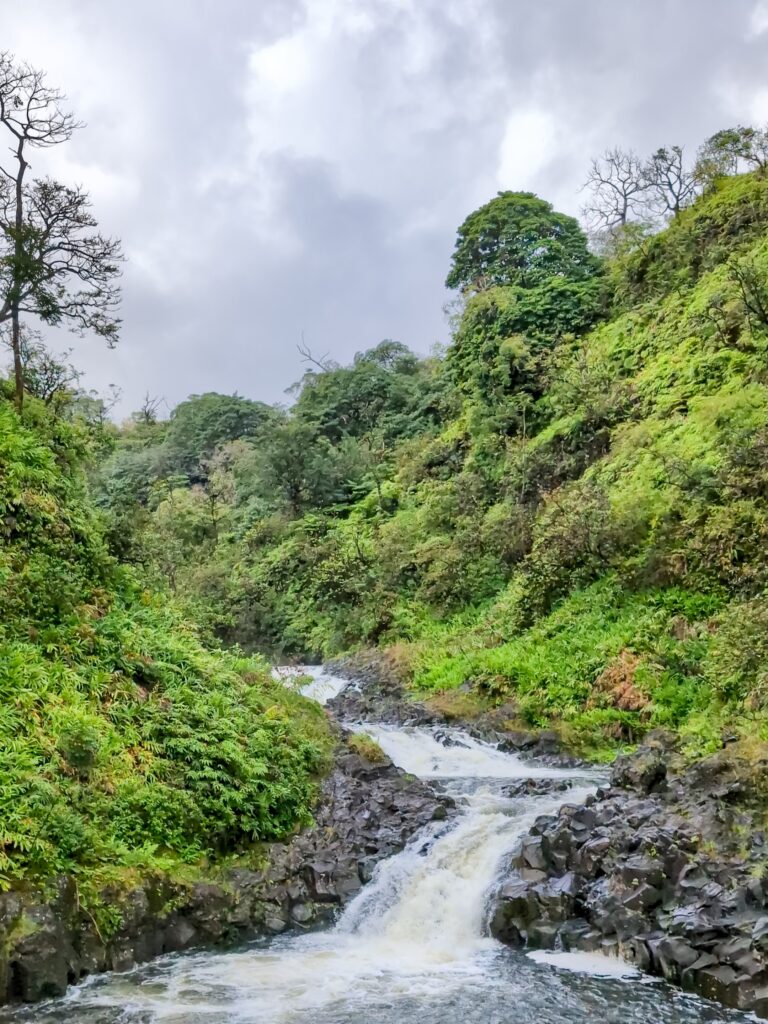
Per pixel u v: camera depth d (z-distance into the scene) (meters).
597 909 9.95
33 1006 8.34
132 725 12.58
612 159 48.25
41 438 18.38
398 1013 8.25
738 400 23.67
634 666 19.33
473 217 47.50
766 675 14.46
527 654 22.59
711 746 13.27
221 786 12.10
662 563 21.39
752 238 31.05
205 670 15.11
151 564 23.69
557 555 24.34
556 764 17.66
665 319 32.53
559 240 45.03
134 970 9.46
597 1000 8.47
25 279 18.09
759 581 18.30
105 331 19.56
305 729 15.88
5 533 14.90
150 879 10.23
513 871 11.26
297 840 12.47
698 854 10.17
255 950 10.25
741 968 8.39
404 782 14.80
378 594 32.88
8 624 12.97
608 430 30.03
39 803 9.80
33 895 8.92
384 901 11.35
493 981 9.08
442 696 23.25
